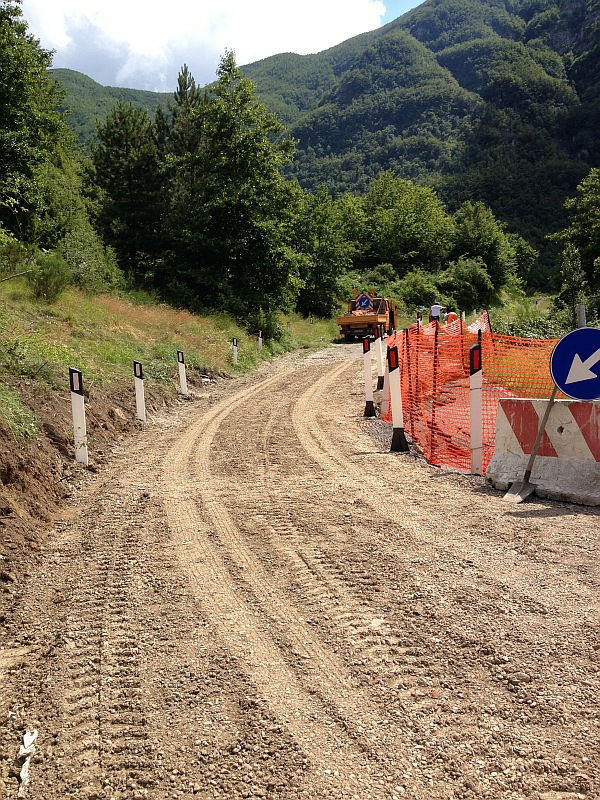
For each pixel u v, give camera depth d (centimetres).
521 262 8425
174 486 752
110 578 498
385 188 7581
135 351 1611
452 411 1097
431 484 725
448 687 338
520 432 700
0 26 2352
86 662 382
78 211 2620
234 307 2864
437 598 436
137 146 3359
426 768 281
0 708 343
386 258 6359
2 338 1087
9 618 441
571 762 278
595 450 651
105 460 895
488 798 262
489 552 512
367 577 478
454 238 6419
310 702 332
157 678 361
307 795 269
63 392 1008
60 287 1745
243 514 639
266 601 449
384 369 1424
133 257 3359
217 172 3002
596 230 3625
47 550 560
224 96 2989
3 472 629
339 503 659
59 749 308
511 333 1953
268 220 2966
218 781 280
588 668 345
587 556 494
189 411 1341
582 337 651
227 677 358
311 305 4269
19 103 2406
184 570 508
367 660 368
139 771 289
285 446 945
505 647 370
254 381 1850
